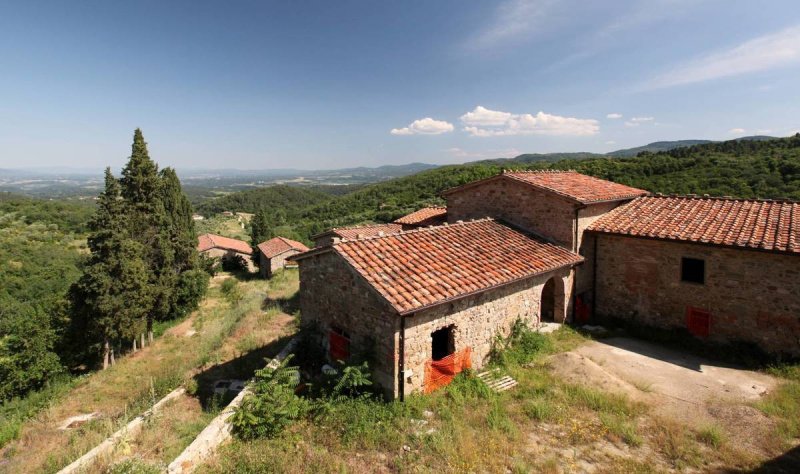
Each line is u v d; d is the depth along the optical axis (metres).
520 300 11.73
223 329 21.11
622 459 6.82
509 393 9.29
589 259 14.62
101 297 21.25
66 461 8.29
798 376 9.95
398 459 6.87
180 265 31.39
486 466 6.71
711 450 7.08
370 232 22.59
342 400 8.70
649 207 14.94
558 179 16.16
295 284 32.56
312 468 6.73
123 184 28.23
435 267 10.23
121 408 12.91
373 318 9.16
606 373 9.95
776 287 10.96
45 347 19.38
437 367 9.38
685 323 12.65
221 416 8.33
